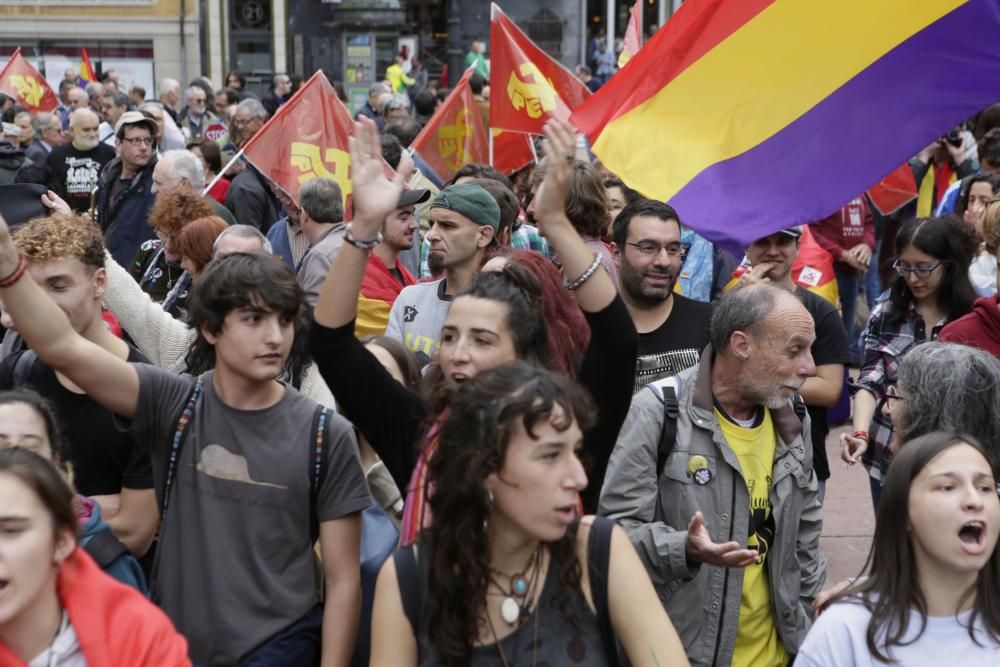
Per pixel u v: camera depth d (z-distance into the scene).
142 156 9.28
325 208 7.11
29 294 3.28
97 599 2.68
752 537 3.79
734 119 5.07
